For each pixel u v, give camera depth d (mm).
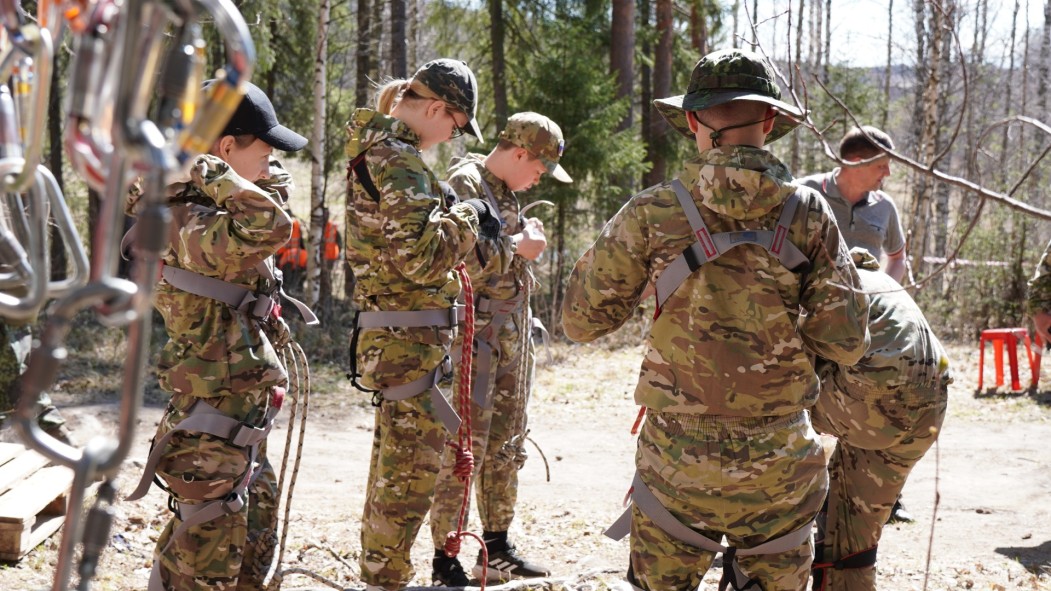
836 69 22062
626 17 16188
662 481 2604
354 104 15750
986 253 12938
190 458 2734
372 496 3410
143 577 3912
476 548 4820
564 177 4355
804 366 2584
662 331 2604
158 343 10578
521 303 4211
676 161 17969
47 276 1401
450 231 3137
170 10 1155
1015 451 7684
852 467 3297
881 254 5363
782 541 2592
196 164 2572
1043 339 4246
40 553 3977
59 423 4793
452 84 3207
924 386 3088
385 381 3293
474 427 4059
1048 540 5332
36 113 1294
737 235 2498
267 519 3279
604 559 4684
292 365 3258
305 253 14711
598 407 9484
